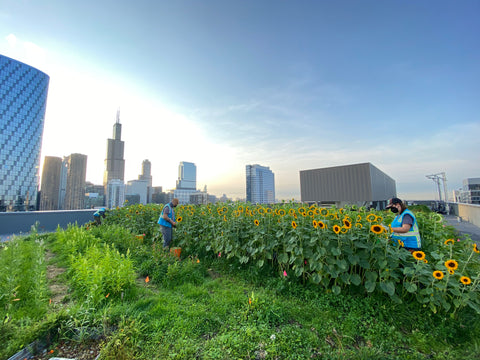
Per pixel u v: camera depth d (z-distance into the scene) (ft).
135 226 28.19
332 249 10.91
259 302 10.38
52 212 39.73
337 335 8.83
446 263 9.19
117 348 7.29
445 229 16.12
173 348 7.77
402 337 8.70
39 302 9.71
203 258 18.11
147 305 10.73
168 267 14.44
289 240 12.73
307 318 9.96
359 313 10.05
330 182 78.79
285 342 8.10
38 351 7.59
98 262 12.94
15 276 11.74
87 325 8.49
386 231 10.39
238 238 16.20
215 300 11.30
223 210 19.75
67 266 16.14
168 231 21.12
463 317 9.62
